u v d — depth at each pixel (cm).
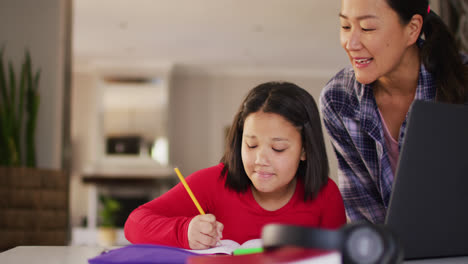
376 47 97
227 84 785
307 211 103
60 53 319
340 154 130
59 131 315
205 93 784
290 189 104
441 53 108
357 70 103
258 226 103
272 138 87
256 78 785
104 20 558
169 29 589
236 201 105
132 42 639
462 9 235
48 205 270
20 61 318
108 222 635
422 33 109
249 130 89
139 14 541
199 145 775
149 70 736
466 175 66
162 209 102
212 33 604
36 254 75
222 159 112
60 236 274
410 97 116
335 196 106
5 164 284
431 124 63
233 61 729
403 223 64
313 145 94
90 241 659
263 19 552
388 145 122
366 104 116
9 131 288
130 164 733
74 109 761
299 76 782
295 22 562
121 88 744
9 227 258
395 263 47
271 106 88
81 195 751
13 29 320
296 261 44
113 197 726
